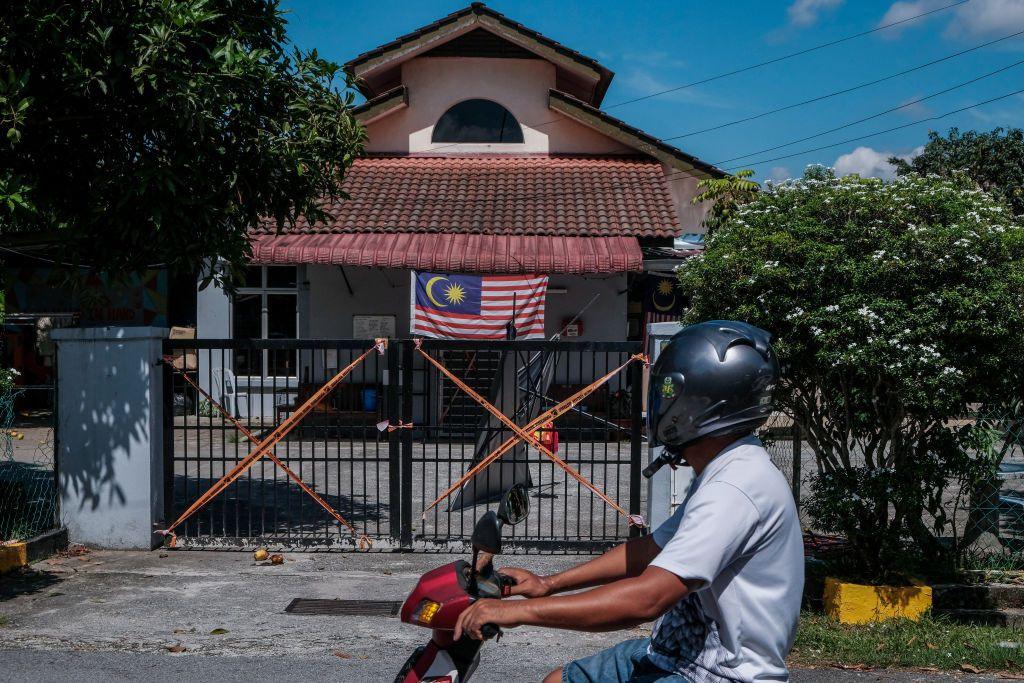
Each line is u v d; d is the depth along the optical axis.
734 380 2.16
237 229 8.51
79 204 8.34
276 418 8.20
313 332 16.39
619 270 14.59
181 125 7.16
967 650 5.28
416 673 2.56
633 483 7.87
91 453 7.88
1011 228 5.87
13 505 8.56
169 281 17.55
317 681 4.89
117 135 7.95
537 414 9.49
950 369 5.30
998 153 26.97
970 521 6.88
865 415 5.98
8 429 9.02
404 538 7.82
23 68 7.41
